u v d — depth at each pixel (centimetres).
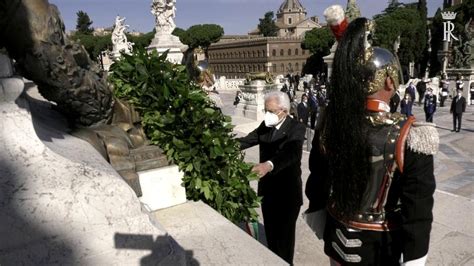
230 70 8912
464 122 1639
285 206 344
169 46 2011
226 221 235
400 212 175
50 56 193
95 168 153
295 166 343
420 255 160
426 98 1591
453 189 727
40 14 185
